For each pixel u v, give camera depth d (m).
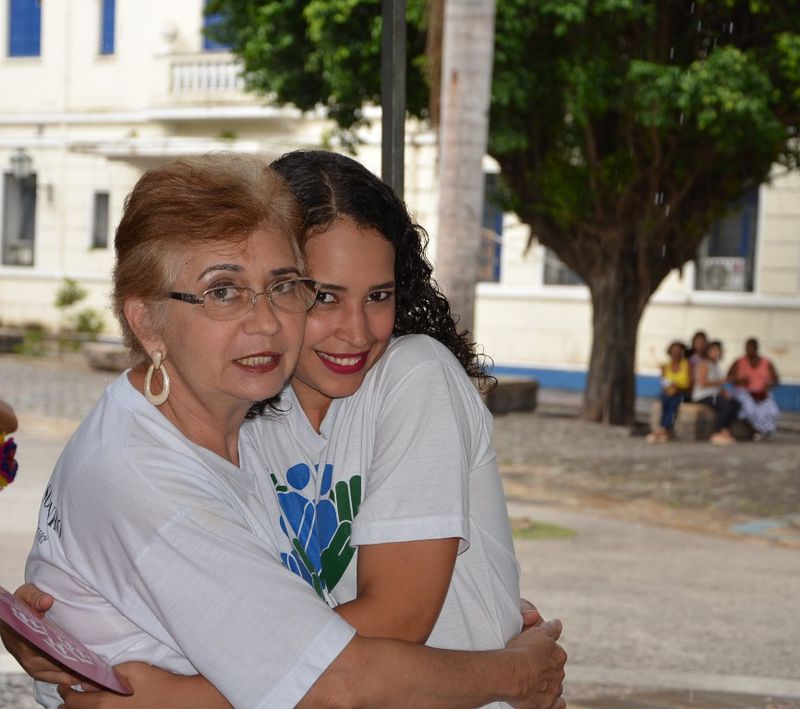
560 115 15.14
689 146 14.94
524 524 9.09
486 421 2.05
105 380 18.45
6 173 26.45
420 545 1.86
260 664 1.67
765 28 14.32
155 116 24.44
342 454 2.02
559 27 13.28
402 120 3.99
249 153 2.06
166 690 1.76
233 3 15.72
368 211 2.03
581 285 21.39
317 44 14.73
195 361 1.80
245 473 1.91
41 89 26.00
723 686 5.34
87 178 25.72
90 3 25.44
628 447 13.90
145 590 1.73
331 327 2.01
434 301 2.22
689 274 20.53
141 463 1.77
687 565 8.07
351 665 1.69
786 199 19.89
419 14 13.17
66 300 24.48
